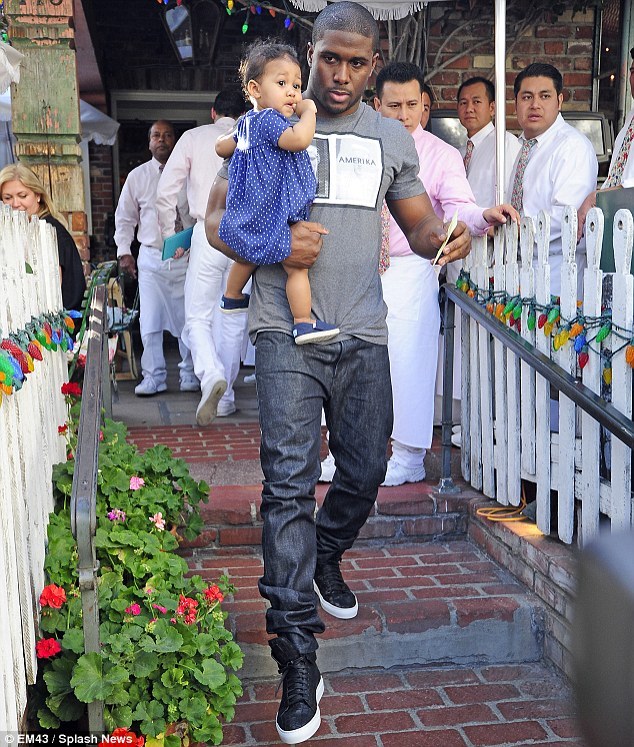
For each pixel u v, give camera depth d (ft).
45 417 10.94
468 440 14.20
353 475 9.62
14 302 9.19
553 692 10.34
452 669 10.89
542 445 11.57
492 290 12.89
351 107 9.14
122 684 8.23
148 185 23.24
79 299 15.74
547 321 11.23
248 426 19.15
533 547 11.33
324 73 8.84
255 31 34.27
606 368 10.16
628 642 1.44
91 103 34.45
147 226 22.94
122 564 9.71
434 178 13.51
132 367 25.91
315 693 8.39
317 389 8.99
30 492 8.75
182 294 23.20
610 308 10.50
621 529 1.59
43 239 12.44
